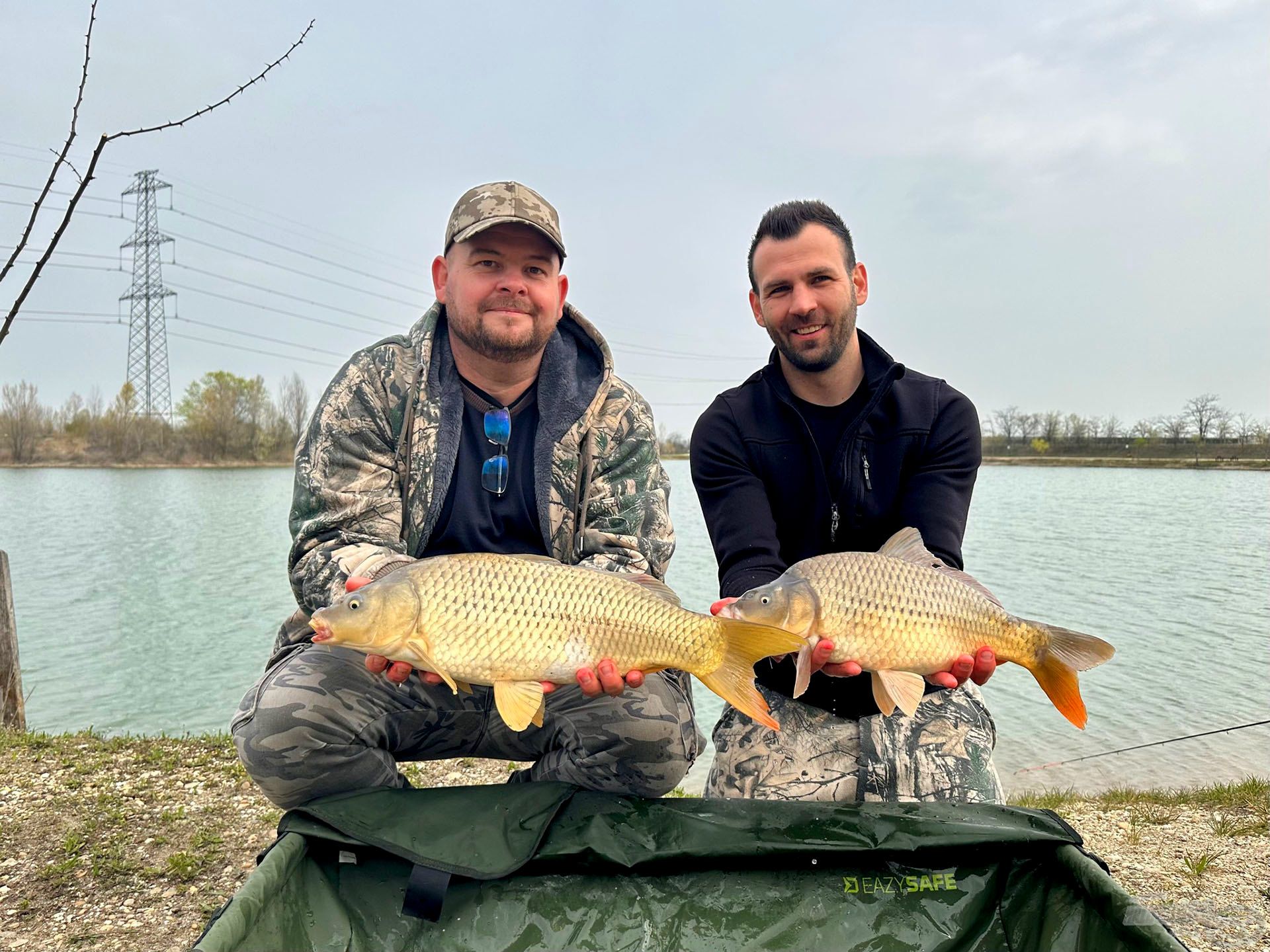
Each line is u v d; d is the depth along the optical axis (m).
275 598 16.78
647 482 2.99
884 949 2.13
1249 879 3.59
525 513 2.86
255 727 2.42
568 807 2.29
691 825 2.22
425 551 2.83
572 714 2.63
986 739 2.94
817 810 2.27
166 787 3.99
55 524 30.88
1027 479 62.91
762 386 3.25
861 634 2.35
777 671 2.97
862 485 3.07
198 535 28.02
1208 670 11.56
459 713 2.66
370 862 2.14
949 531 2.93
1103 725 9.30
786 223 2.95
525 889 2.16
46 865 3.21
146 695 9.75
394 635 2.19
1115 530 30.38
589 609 2.27
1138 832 4.31
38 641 12.85
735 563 3.03
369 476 2.73
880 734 2.89
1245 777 7.26
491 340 2.73
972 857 2.18
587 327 3.08
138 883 3.12
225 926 1.65
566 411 2.88
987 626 2.42
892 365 3.00
